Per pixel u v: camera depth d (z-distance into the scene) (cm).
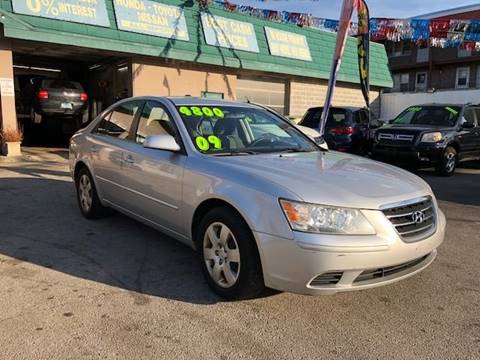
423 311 371
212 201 392
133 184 497
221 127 472
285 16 1366
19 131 1212
